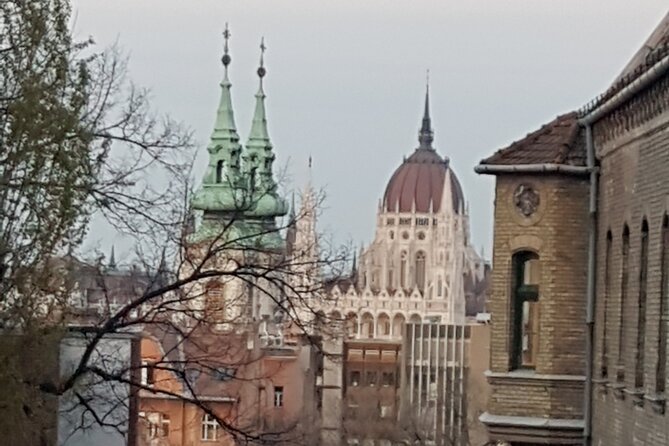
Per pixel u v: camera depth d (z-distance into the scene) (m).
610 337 56.66
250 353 85.56
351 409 153.75
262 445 66.56
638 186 52.09
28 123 45.44
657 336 48.28
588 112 58.91
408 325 195.50
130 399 65.69
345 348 154.25
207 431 108.81
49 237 46.28
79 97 46.81
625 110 53.41
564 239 60.66
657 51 49.09
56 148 46.00
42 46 46.31
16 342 45.81
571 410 60.25
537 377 60.41
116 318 51.16
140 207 52.03
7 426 45.53
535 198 61.00
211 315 61.53
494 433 61.00
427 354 196.12
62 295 47.00
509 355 61.41
